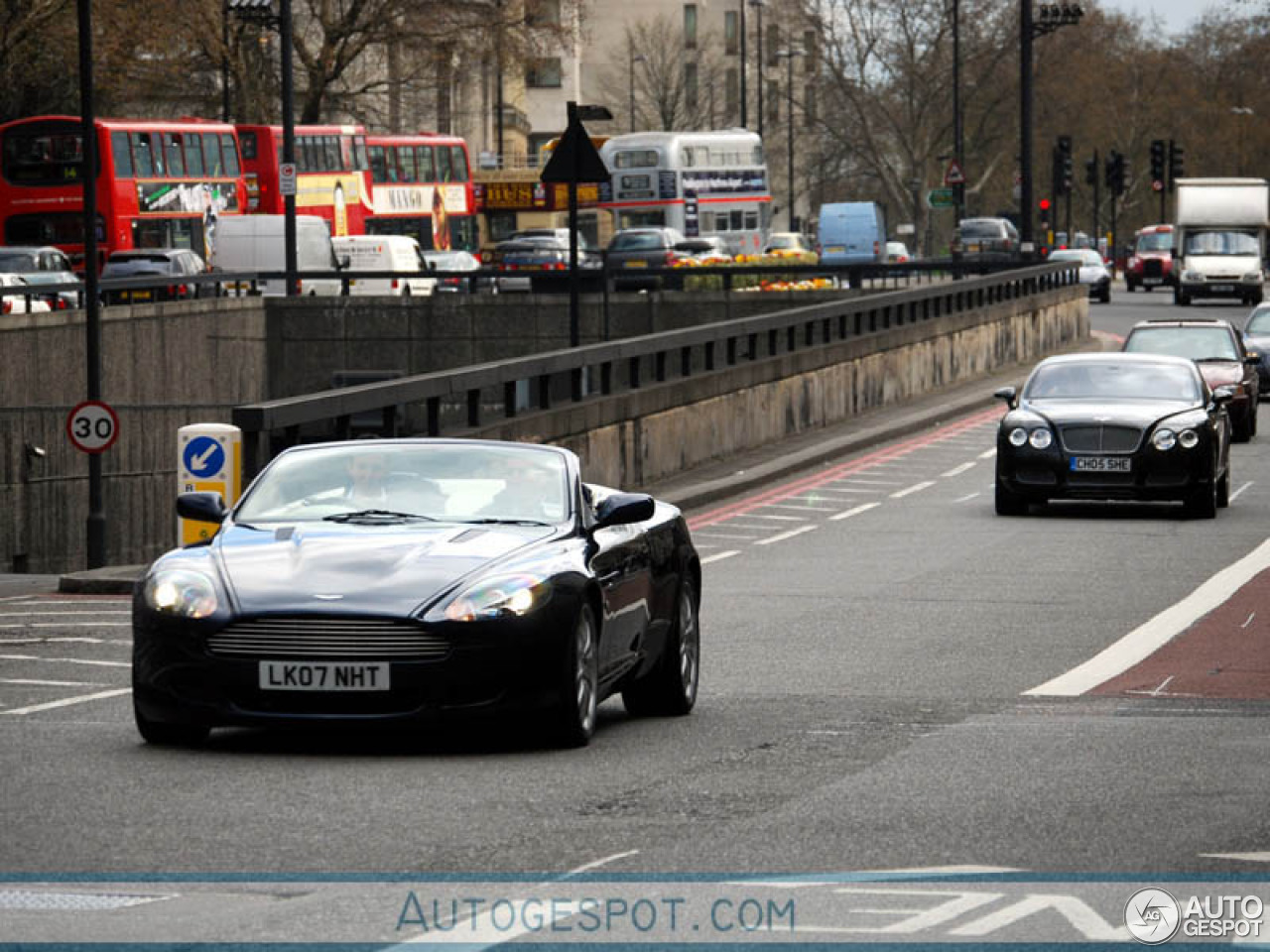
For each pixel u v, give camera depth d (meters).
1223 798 22.69
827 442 79.75
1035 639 37.84
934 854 19.83
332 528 27.03
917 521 60.53
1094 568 49.03
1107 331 145.62
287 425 47.06
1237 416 83.56
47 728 28.05
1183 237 183.00
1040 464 60.28
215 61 169.38
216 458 44.91
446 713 24.91
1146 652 36.09
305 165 160.12
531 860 19.58
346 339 130.88
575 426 61.94
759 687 32.53
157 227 136.50
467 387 56.31
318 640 24.81
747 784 23.66
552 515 27.70
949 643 37.44
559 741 26.12
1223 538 55.31
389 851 19.97
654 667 29.52
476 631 24.86
